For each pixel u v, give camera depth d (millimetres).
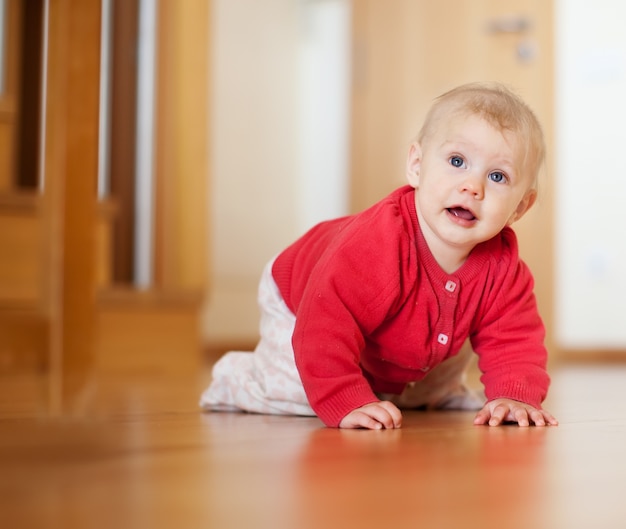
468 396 1312
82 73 2064
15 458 703
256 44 4551
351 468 651
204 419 1099
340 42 4883
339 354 1005
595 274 3959
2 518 466
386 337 1097
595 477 621
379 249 1041
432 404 1305
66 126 2102
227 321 4387
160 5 3160
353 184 3854
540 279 3809
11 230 2422
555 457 721
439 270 1068
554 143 3801
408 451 754
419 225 1068
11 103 2770
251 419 1100
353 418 971
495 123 1006
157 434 895
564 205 3959
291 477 608
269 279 1230
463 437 871
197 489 558
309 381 1007
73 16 2031
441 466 665
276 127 4605
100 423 1025
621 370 3037
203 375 2461
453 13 3801
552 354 3795
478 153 1002
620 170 3959
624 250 3955
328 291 1025
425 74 3814
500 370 1089
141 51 3291
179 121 3133
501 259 1094
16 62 2805
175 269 3105
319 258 1141
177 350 2668
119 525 449
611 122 3969
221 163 4422
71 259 2158
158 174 3135
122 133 3316
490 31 3783
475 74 3781
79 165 2129
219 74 4430
